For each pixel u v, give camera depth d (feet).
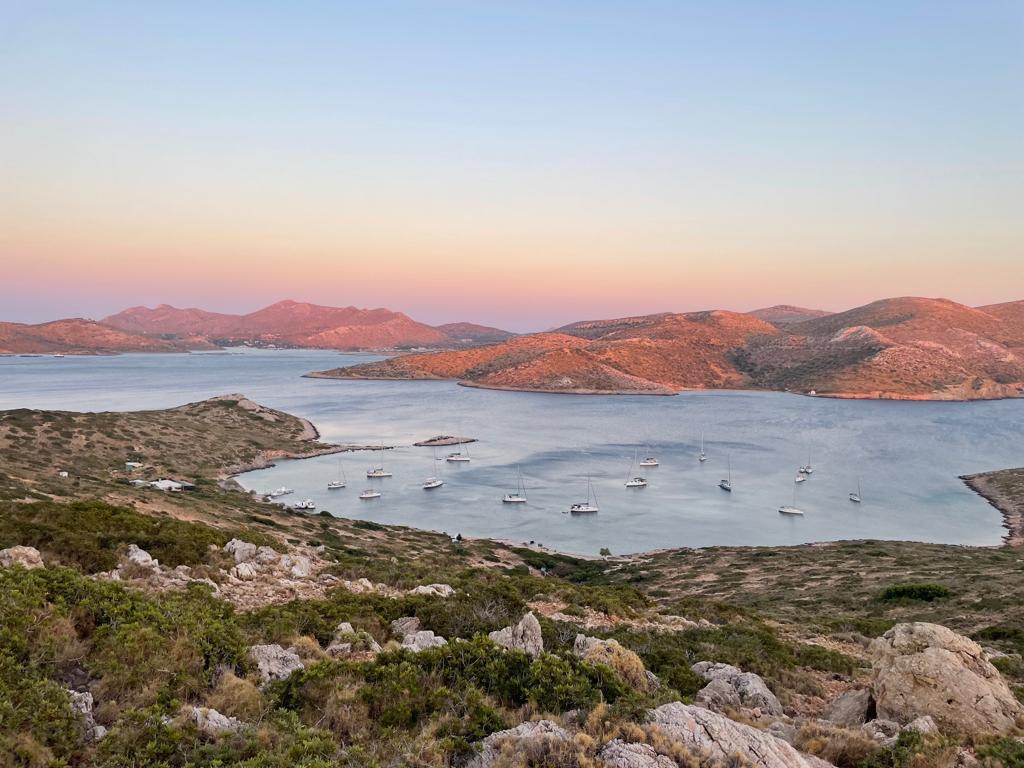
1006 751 26.91
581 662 31.12
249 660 30.09
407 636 40.19
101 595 31.58
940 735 28.04
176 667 26.78
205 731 22.25
